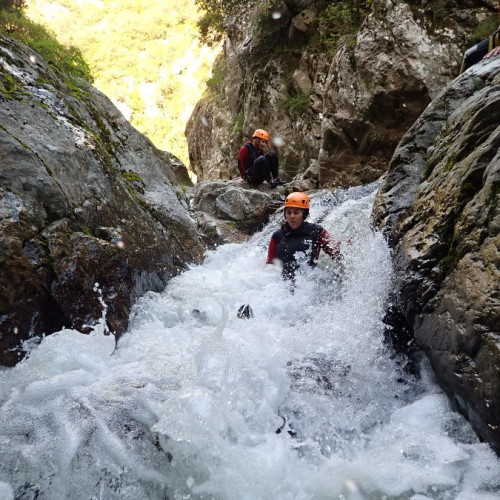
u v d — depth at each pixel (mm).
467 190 2324
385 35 7480
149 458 1917
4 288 2461
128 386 2273
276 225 5473
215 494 1834
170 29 39812
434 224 2461
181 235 4363
